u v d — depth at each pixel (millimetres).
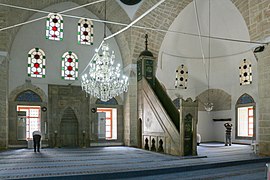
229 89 18281
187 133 10305
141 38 15109
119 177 7273
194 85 18984
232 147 14492
